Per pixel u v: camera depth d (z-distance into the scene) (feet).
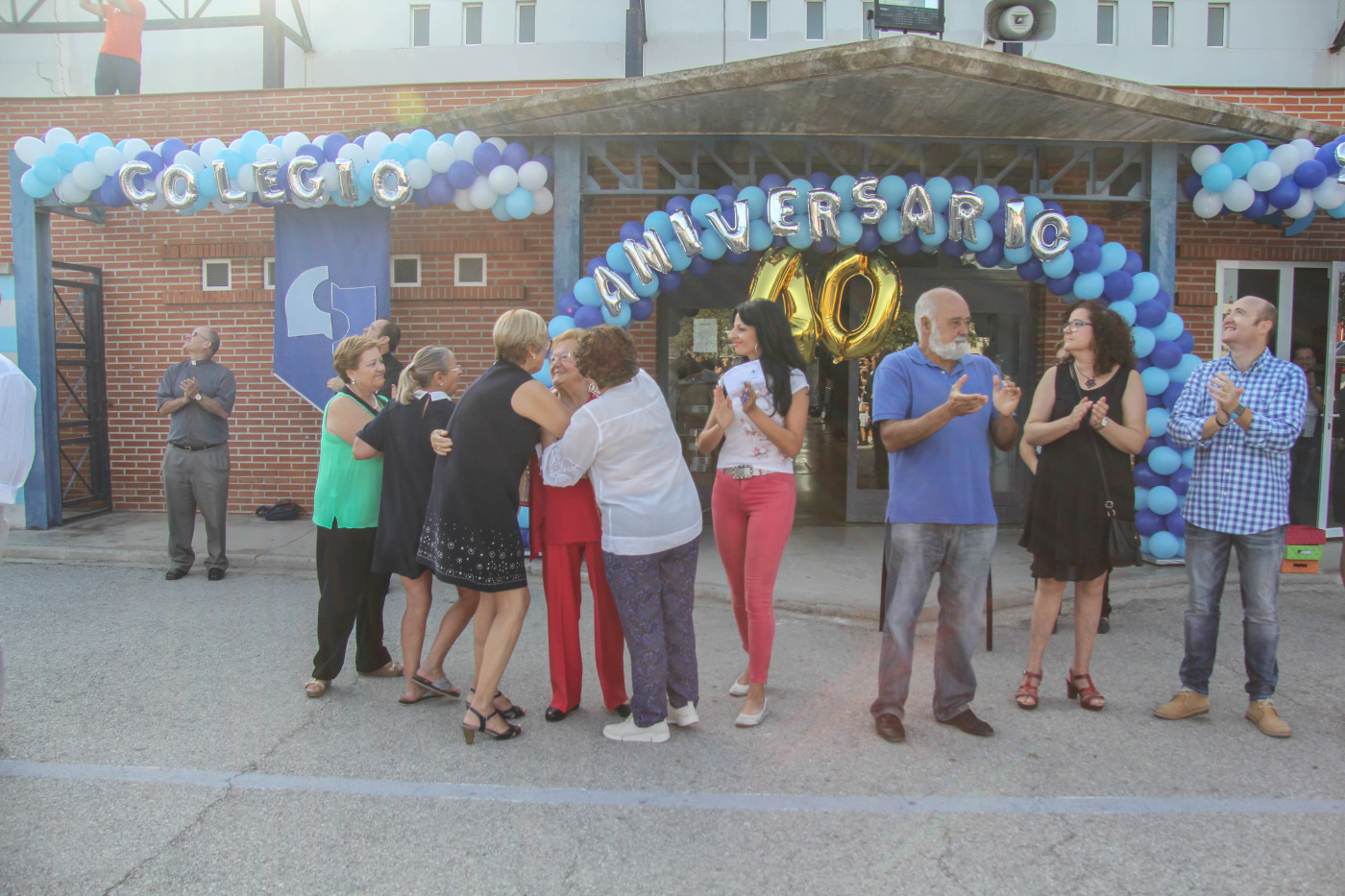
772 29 33.86
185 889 8.72
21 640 16.96
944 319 12.03
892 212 22.34
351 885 8.80
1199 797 10.69
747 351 13.03
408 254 28.27
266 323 29.07
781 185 22.40
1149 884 8.87
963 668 12.57
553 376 12.96
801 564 23.32
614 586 12.14
